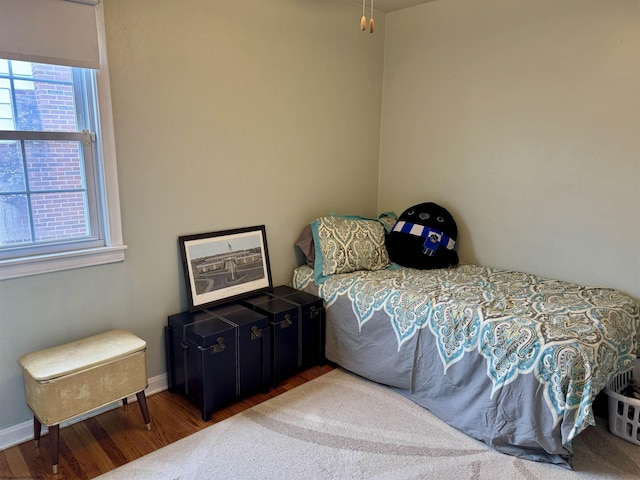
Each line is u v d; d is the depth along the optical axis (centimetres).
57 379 178
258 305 262
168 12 225
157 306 245
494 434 200
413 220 312
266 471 186
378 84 353
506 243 304
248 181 276
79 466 188
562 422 182
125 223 226
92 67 199
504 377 198
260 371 246
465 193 320
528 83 280
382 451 199
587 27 253
